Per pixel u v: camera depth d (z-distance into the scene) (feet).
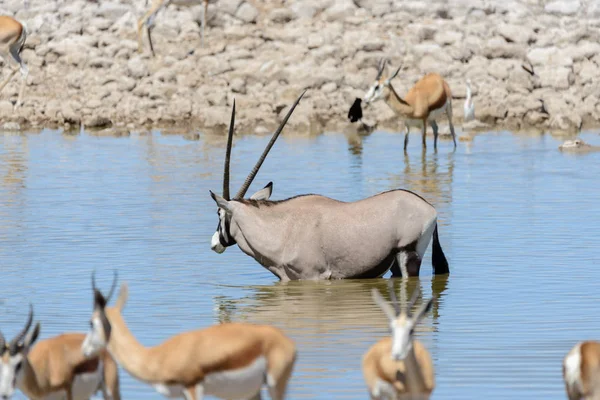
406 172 250.78
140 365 87.45
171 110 352.90
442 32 403.34
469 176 244.22
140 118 352.28
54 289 142.10
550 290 140.26
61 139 317.83
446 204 206.80
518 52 390.63
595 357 84.58
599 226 183.42
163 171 252.01
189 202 209.77
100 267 155.53
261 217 151.84
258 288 146.10
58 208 203.72
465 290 142.00
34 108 359.87
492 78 378.32
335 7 419.13
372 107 361.10
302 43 395.96
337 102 358.02
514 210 199.82
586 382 84.53
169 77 374.84
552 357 110.52
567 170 253.24
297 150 292.81
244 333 87.15
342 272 151.23
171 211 200.23
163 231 181.78
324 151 290.97
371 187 225.97
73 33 413.59
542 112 356.18
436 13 425.28
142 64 380.78
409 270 150.41
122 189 225.97
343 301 138.41
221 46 394.73
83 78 379.55
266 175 244.63
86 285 144.36
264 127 338.95
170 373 86.99
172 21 414.41
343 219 151.23
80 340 91.97
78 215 196.24
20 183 235.20
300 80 367.04
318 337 120.47
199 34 407.23
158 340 117.39
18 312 130.00
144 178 241.14
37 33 414.62
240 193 156.76
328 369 107.65
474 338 118.32
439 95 294.25
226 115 343.05
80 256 162.50
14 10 435.94
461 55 392.06
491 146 304.09
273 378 87.35
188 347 86.94
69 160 271.69
